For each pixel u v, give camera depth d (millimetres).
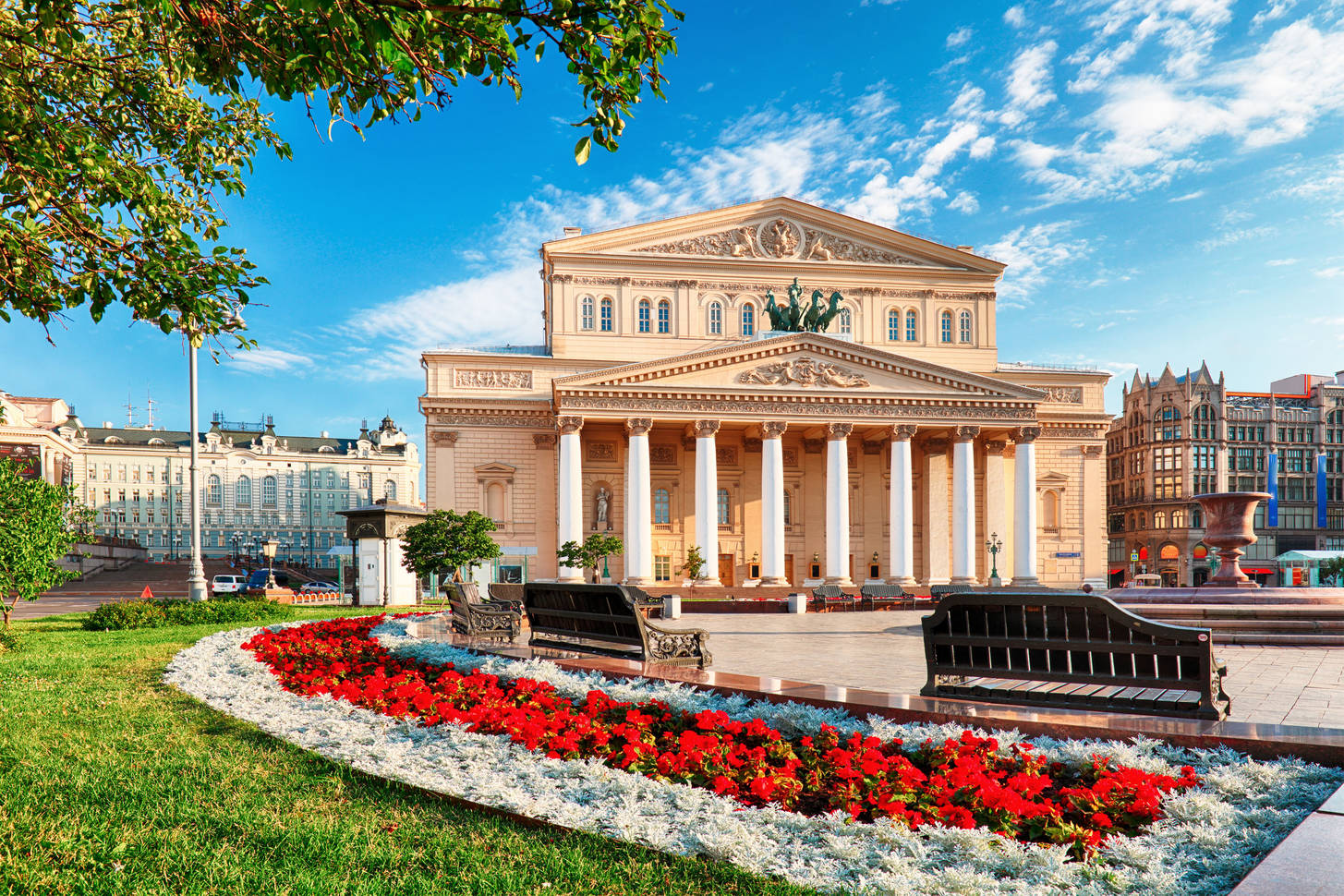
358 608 30391
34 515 19406
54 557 20047
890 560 52156
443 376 55094
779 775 6375
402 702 8953
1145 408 90812
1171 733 6867
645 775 6777
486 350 58156
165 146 10156
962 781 5969
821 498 57688
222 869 5102
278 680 11219
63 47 8039
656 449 57125
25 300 9273
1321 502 89688
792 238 58562
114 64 9469
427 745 7852
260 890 4848
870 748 6777
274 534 124188
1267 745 6523
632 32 6469
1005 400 53344
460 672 11453
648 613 31578
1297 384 95688
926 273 59438
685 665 11148
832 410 51781
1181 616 17031
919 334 59406
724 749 6965
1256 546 87875
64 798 6426
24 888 4777
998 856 4961
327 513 127375
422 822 5938
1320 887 3943
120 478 117250
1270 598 16984
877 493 58719
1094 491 61094
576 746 7285
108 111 9562
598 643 11938
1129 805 5660
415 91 7555
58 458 94000
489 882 4867
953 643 8570
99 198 9219
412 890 4805
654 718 8227
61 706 9891
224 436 124750
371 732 8234
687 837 5375
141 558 87188
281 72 7297
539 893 4762
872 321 58781
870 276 59000
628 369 49875
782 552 50719
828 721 7902
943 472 56938
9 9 7961
